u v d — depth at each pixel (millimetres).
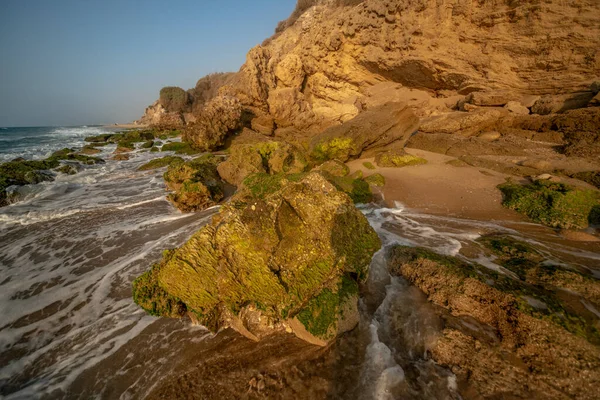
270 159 12109
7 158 19828
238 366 3811
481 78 17391
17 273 6246
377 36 20844
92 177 14484
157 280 4754
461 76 18125
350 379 3551
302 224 4746
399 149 13977
